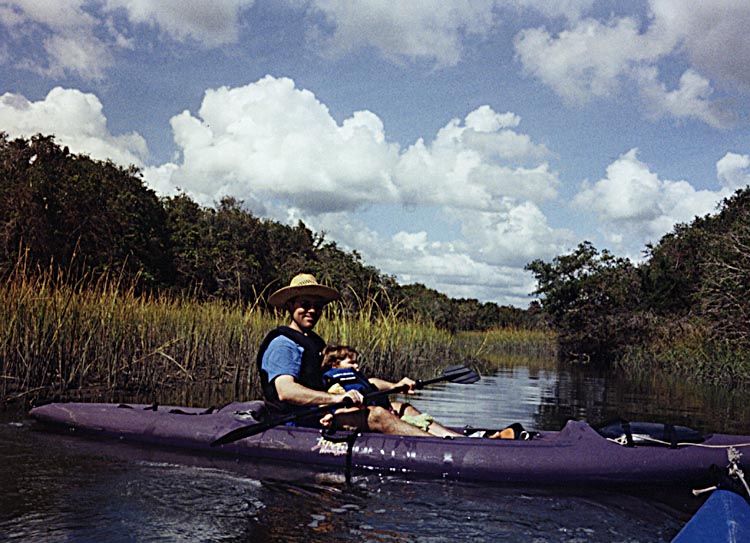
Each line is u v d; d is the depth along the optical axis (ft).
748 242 56.85
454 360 51.26
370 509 11.25
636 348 66.74
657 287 75.20
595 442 13.78
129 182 79.51
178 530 9.87
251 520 10.45
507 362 62.03
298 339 15.67
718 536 8.83
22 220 57.62
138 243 72.79
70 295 25.73
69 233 62.03
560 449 13.58
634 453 13.42
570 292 79.36
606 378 45.96
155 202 82.94
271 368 15.35
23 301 23.52
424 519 10.80
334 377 15.62
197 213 92.53
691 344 57.16
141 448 15.43
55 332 23.77
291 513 10.88
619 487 13.07
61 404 17.79
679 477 13.20
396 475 13.58
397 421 15.07
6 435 16.30
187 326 31.78
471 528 10.43
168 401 22.90
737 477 11.63
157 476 12.96
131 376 26.84
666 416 24.70
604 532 10.42
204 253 82.69
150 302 31.89
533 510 11.50
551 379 42.83
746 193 85.76
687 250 81.30
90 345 25.72
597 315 75.61
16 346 23.09
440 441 14.03
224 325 33.63
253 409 15.98
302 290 16.01
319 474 13.53
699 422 23.35
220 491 12.04
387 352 37.29
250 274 83.61
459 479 13.38
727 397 34.14
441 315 86.99
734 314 54.44
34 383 23.20
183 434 15.58
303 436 14.73
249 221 93.25
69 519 10.18
